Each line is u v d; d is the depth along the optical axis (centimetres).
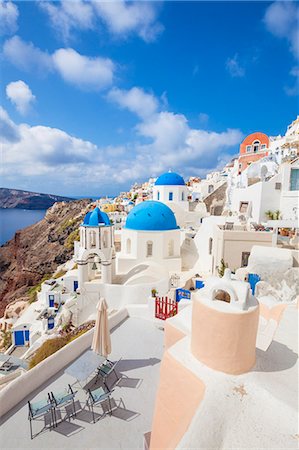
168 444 454
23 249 8812
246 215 2598
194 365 485
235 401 417
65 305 2052
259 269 1443
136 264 2200
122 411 743
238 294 488
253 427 382
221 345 462
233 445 364
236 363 463
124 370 916
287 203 2350
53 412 723
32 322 2464
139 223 2280
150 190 7162
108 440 654
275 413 400
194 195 4931
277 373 494
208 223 2375
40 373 843
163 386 502
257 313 478
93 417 721
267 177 2720
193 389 449
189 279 2041
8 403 738
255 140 4728
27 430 680
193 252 2505
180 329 663
